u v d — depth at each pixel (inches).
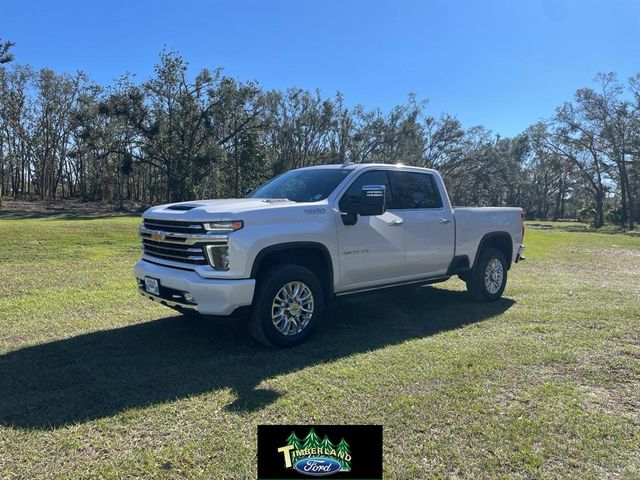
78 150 2079.2
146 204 2257.6
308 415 137.9
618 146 1881.2
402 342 207.9
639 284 370.9
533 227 1727.4
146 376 165.5
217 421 134.1
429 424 133.4
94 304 266.5
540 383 163.2
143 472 110.4
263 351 193.0
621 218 2063.2
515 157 2566.4
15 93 2054.6
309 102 2149.4
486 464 115.0
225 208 186.7
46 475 109.0
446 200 267.1
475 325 238.5
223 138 1674.5
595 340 212.7
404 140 2209.6
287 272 194.2
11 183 2459.4
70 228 575.8
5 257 422.9
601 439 127.0
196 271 184.7
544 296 315.0
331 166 242.4
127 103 1454.2
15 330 216.2
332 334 219.8
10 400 145.6
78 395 149.5
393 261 235.0
